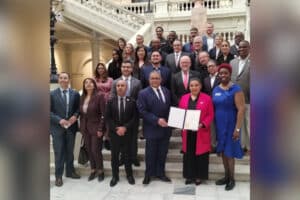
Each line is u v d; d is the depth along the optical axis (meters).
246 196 3.78
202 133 4.06
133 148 4.66
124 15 10.21
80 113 4.47
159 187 4.14
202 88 4.55
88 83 4.38
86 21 10.63
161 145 4.28
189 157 4.19
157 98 4.14
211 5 10.91
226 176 4.16
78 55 15.60
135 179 4.48
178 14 10.98
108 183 4.34
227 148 3.90
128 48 5.34
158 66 4.85
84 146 4.65
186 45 5.96
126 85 4.31
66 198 3.80
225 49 5.16
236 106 3.86
